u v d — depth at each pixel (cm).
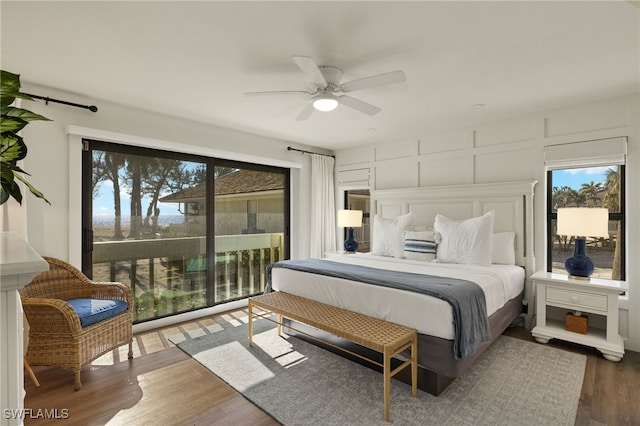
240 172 450
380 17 184
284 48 219
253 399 220
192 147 381
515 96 308
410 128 416
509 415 201
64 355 231
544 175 351
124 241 345
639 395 222
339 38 206
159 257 370
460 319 212
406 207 463
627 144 302
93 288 284
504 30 197
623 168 314
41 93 285
